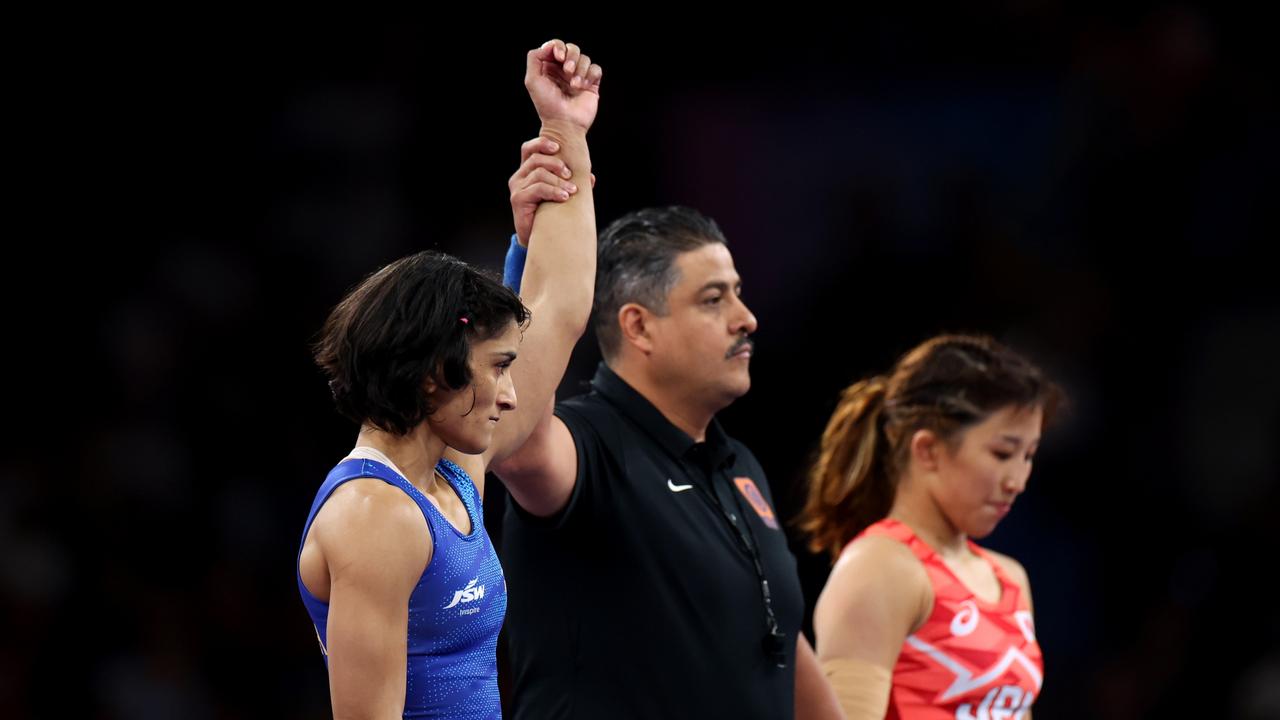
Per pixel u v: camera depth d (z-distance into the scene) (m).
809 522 13.41
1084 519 25.77
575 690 10.12
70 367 25.73
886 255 28.42
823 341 27.48
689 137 29.97
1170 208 29.41
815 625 12.44
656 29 30.09
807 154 30.08
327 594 7.50
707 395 10.91
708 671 10.20
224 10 29.31
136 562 22.45
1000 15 30.42
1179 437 27.36
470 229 28.28
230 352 26.47
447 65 29.52
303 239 28.14
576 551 10.23
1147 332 28.30
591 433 10.42
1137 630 24.55
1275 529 23.38
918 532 12.44
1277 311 28.33
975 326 27.47
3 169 27.66
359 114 29.20
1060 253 28.97
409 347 7.46
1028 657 12.48
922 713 11.87
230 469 24.72
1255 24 30.03
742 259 29.59
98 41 28.86
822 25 30.36
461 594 7.67
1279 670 22.58
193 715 21.34
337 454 25.77
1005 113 30.31
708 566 10.40
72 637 21.41
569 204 9.53
